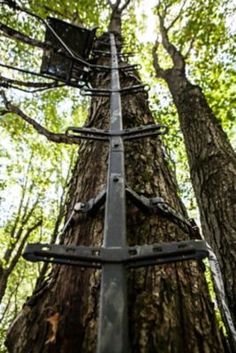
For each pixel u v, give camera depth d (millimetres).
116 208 953
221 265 2359
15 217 11156
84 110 8070
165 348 813
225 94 6852
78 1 6113
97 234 1178
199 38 7293
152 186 1521
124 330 662
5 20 5953
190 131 4066
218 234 2594
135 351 799
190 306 979
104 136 1430
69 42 3371
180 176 8102
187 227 1358
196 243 789
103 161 1701
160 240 1167
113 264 784
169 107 7496
